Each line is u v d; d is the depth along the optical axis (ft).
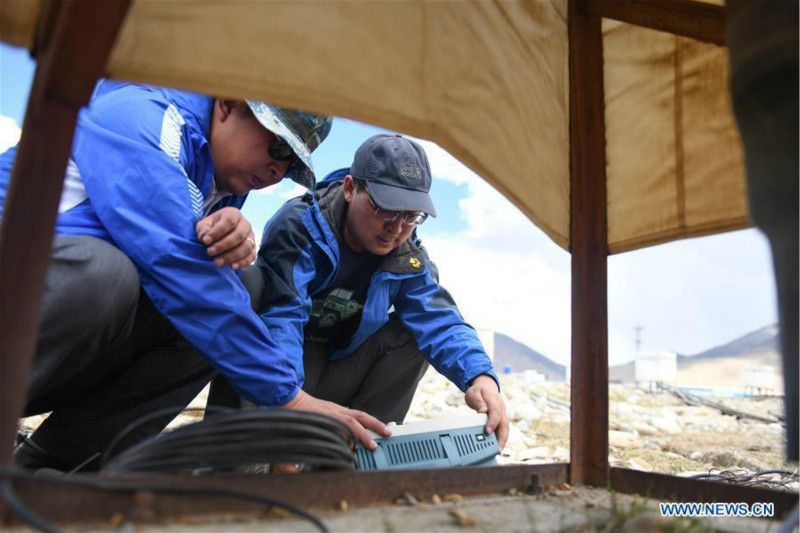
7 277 3.02
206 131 6.28
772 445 16.01
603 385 5.76
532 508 4.43
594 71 6.20
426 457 5.48
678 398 32.76
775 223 3.07
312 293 7.38
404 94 4.40
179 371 6.27
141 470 3.70
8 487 2.92
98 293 5.03
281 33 3.92
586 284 5.92
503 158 5.08
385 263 7.65
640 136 6.31
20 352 3.02
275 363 5.43
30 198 3.09
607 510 4.45
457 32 4.75
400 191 7.06
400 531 3.56
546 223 5.65
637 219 6.26
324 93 4.05
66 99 3.16
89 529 3.08
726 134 5.91
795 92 3.04
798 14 3.06
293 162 6.59
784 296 3.01
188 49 3.67
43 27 3.36
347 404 8.17
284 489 3.79
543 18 5.73
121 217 5.33
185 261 5.26
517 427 16.16
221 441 3.83
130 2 3.02
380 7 4.31
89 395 6.14
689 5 5.74
